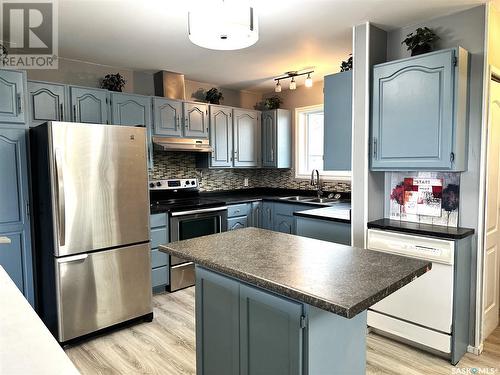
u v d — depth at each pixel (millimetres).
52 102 3062
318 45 3123
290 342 1340
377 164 2627
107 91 3404
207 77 4250
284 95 4980
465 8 2371
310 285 1260
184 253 1714
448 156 2264
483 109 2328
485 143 2336
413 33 2652
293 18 2535
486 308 2520
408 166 2455
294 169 4883
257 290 1455
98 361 2344
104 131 2635
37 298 2750
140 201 2869
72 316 2520
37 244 2709
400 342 2564
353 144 2764
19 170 2568
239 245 1880
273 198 4430
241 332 1553
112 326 2736
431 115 2326
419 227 2469
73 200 2488
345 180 4273
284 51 3275
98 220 2625
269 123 4809
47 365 757
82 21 2529
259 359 1483
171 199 4219
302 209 4027
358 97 2713
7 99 2504
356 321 1515
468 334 2430
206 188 4715
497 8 2379
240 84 4641
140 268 2883
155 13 2396
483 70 2324
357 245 2750
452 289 2240
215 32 1635
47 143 2436
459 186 2459
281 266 1496
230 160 4559
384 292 1218
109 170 2672
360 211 2730
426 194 2623
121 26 2619
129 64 3650
